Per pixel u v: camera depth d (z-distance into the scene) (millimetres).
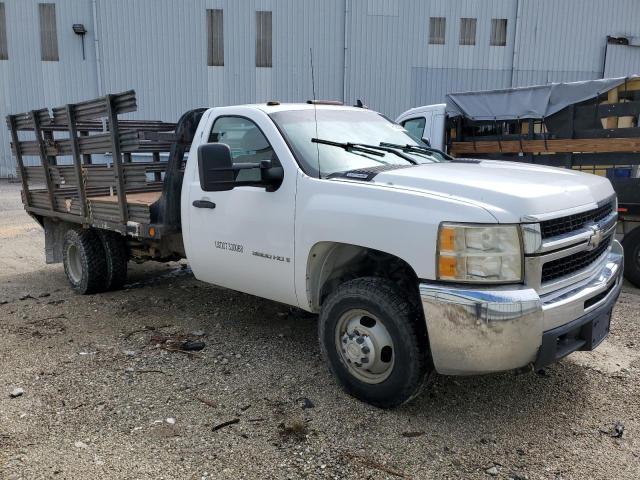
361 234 3502
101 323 5375
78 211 6133
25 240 10047
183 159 5109
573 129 7219
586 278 3562
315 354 4574
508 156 7898
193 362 4430
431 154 4727
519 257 3072
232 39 25875
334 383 4027
